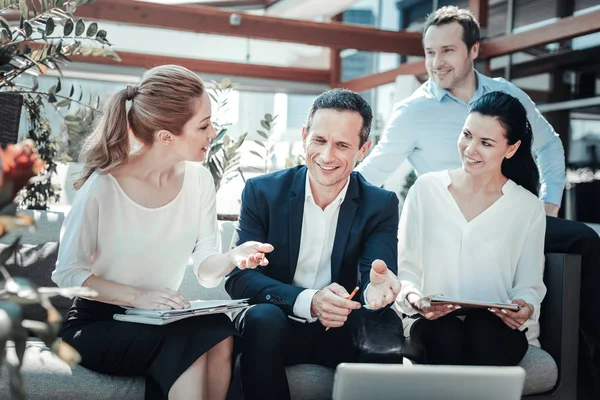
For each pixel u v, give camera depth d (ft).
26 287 3.95
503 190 8.82
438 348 7.84
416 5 26.12
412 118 11.75
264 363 6.80
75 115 10.75
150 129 7.47
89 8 21.27
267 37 23.82
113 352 6.90
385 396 5.02
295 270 8.00
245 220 8.11
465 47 11.46
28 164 3.95
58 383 6.89
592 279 9.73
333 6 29.04
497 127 8.58
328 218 8.03
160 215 7.64
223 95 11.36
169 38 27.35
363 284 7.82
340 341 7.69
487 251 8.61
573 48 20.07
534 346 8.79
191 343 6.70
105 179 7.52
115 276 7.60
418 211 8.90
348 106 7.56
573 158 20.24
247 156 18.42
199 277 7.86
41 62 9.81
